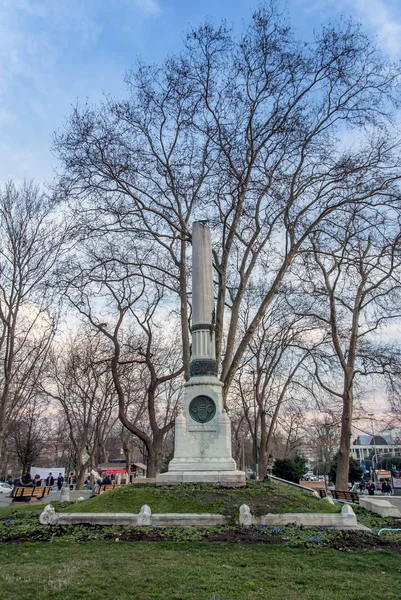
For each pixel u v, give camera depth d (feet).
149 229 82.89
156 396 170.91
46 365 131.44
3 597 22.65
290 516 41.81
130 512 43.57
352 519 42.14
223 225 82.38
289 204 76.74
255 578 26.76
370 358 91.71
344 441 92.17
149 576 26.25
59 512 46.44
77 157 79.10
